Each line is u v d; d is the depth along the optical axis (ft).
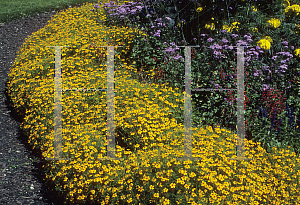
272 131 14.06
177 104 16.02
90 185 11.42
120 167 11.55
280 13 19.95
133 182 11.07
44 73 20.67
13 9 41.47
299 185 11.06
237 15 20.71
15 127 18.31
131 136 13.79
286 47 17.08
